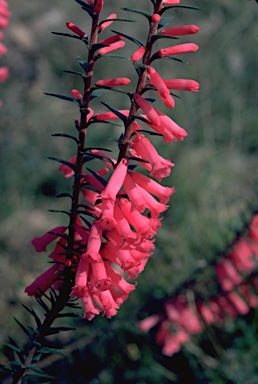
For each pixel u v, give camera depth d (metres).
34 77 8.49
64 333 5.47
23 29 8.77
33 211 7.17
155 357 5.39
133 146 2.44
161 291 5.46
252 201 5.10
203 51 8.87
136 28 9.47
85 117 2.49
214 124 8.43
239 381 5.05
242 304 4.82
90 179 2.53
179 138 2.38
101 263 2.46
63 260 2.74
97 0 2.38
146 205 2.48
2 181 7.29
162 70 8.57
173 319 4.82
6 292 5.93
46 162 7.63
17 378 2.89
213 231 6.14
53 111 8.12
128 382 5.24
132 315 4.96
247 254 4.61
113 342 5.36
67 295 2.69
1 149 7.49
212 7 9.26
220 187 7.11
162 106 7.93
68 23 2.44
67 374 5.25
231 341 5.45
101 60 8.88
